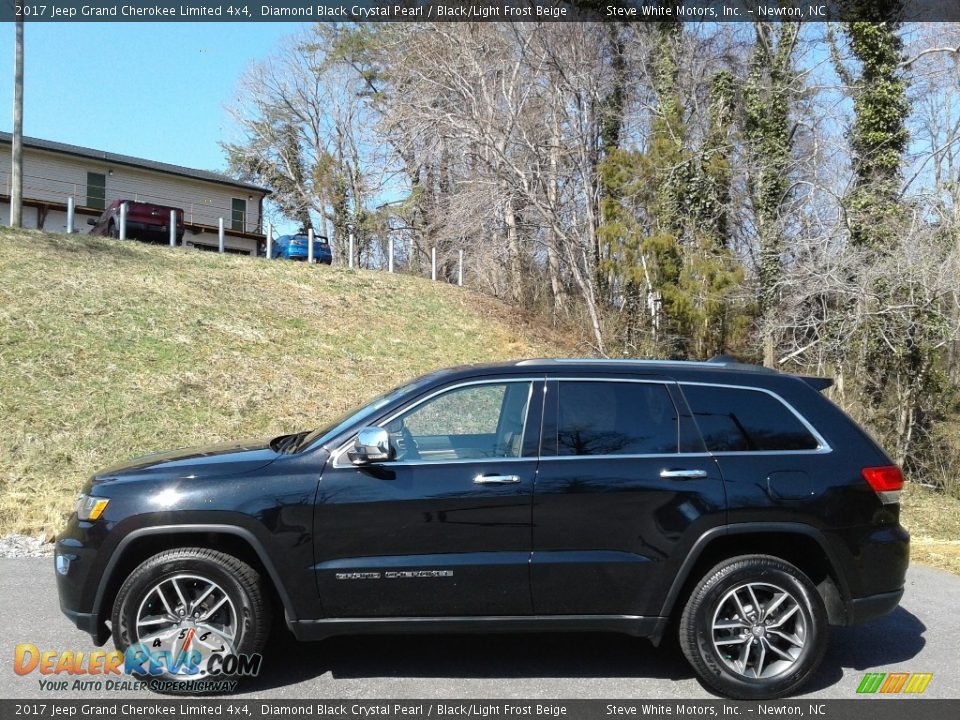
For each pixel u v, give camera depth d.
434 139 24.28
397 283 24.22
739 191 20.62
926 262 12.48
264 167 44.78
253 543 4.07
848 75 21.09
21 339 13.49
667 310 19.34
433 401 4.43
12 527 7.76
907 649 4.95
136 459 4.80
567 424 4.34
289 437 5.24
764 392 4.49
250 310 18.34
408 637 5.02
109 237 22.47
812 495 4.23
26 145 33.41
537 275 26.92
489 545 4.14
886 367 14.16
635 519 4.17
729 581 4.15
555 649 4.85
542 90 22.88
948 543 8.09
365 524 4.11
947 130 19.70
